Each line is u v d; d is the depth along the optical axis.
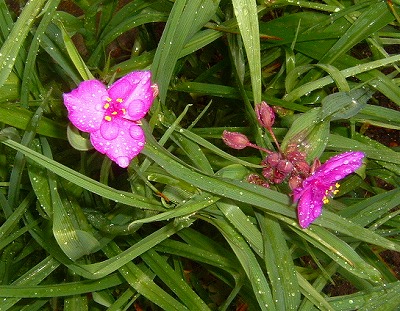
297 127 0.19
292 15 0.24
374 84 0.23
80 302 0.23
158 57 0.19
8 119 0.19
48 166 0.16
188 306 0.21
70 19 0.23
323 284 0.21
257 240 0.19
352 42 0.22
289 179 0.17
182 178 0.17
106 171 0.19
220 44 0.27
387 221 0.23
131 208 0.22
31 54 0.18
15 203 0.22
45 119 0.20
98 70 0.23
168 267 0.22
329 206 0.22
